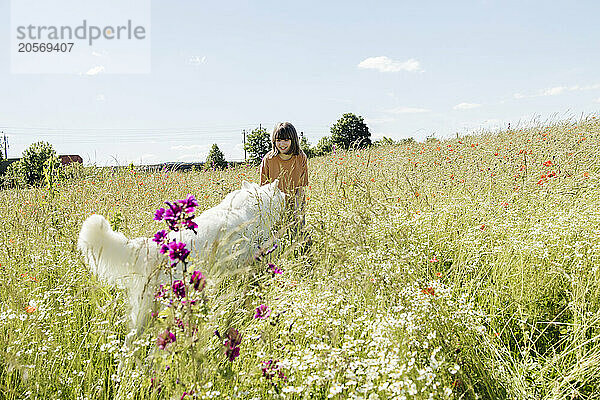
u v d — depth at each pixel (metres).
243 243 3.98
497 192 6.73
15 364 2.47
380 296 3.15
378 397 2.21
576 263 3.79
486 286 4.02
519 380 2.75
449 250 4.75
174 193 8.59
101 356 2.94
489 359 2.90
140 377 2.55
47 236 5.31
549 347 3.30
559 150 9.04
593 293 3.51
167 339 2.35
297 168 6.00
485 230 4.91
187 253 2.46
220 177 10.37
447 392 2.21
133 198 7.77
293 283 3.45
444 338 2.76
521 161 8.34
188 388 2.25
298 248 4.29
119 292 3.21
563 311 3.57
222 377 2.45
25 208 6.98
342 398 2.25
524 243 4.14
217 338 2.67
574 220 4.45
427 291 3.10
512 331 3.52
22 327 3.01
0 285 3.72
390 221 4.79
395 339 2.62
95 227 3.01
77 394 2.63
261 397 2.45
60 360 2.89
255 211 4.43
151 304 2.93
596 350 2.92
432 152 12.38
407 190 6.66
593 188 6.06
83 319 3.34
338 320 2.84
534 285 3.85
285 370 2.57
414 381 2.36
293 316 2.96
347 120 47.47
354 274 3.40
